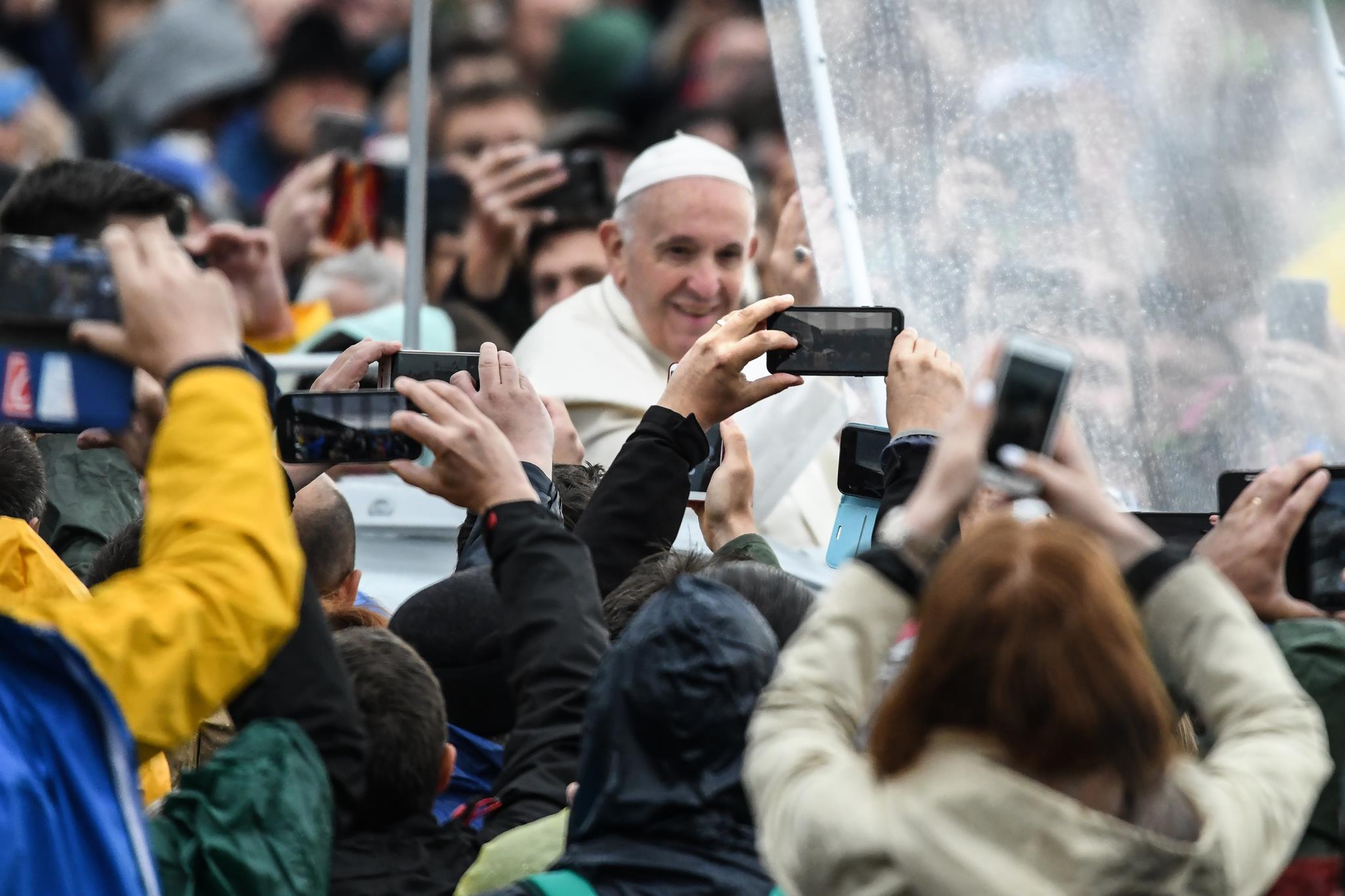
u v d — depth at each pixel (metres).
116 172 9.58
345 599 13.80
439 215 27.77
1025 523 7.66
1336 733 10.02
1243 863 7.40
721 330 11.88
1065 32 17.41
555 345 22.80
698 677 8.62
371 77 35.06
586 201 27.80
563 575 9.98
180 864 8.56
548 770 9.77
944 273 16.69
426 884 9.60
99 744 7.88
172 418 8.03
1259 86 17.45
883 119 17.00
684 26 37.28
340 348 25.44
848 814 7.39
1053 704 7.27
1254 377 16.77
